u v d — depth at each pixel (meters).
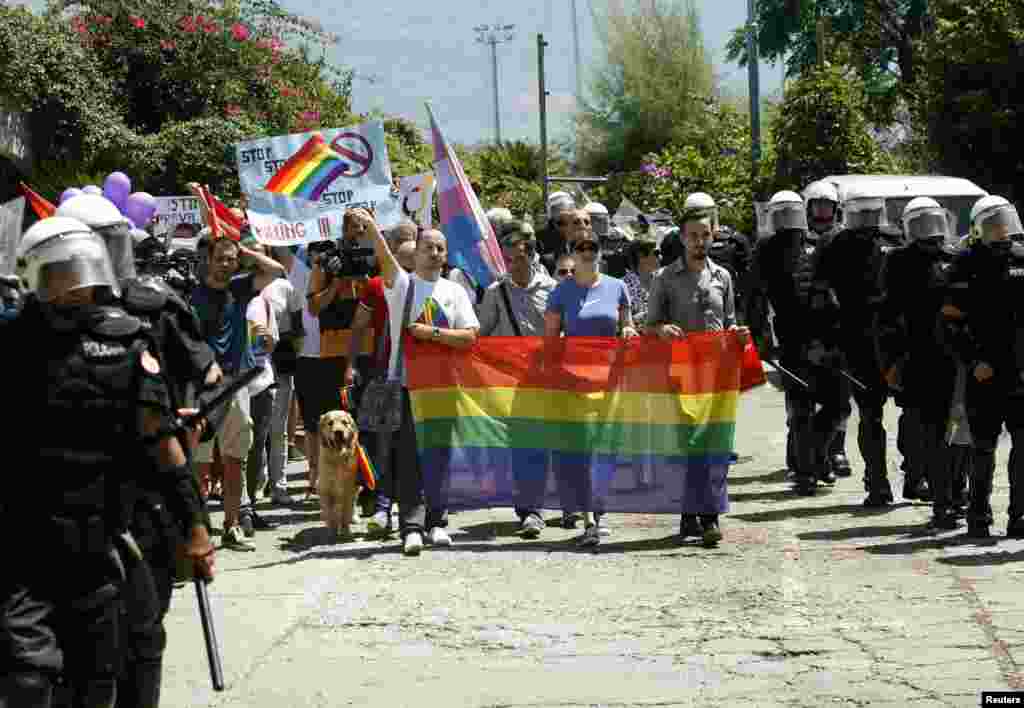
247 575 8.70
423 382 9.48
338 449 9.63
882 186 21.17
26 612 4.57
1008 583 7.70
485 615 7.53
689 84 59.16
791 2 45.78
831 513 10.18
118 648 4.79
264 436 10.10
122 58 27.69
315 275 10.90
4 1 25.25
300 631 7.32
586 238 9.65
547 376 9.56
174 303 5.39
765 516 10.18
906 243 9.40
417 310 9.45
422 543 9.34
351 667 6.65
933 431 9.26
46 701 4.53
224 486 9.55
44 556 4.61
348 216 10.68
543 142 50.78
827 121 28.53
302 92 30.25
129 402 4.74
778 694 6.02
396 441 9.72
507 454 9.60
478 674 6.48
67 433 4.64
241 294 9.56
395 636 7.18
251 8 29.55
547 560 8.92
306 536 9.96
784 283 11.02
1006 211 8.62
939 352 9.16
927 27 42.31
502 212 11.55
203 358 5.43
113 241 5.44
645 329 9.84
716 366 9.34
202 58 28.22
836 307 10.66
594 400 9.49
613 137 60.12
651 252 12.01
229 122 27.05
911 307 9.27
